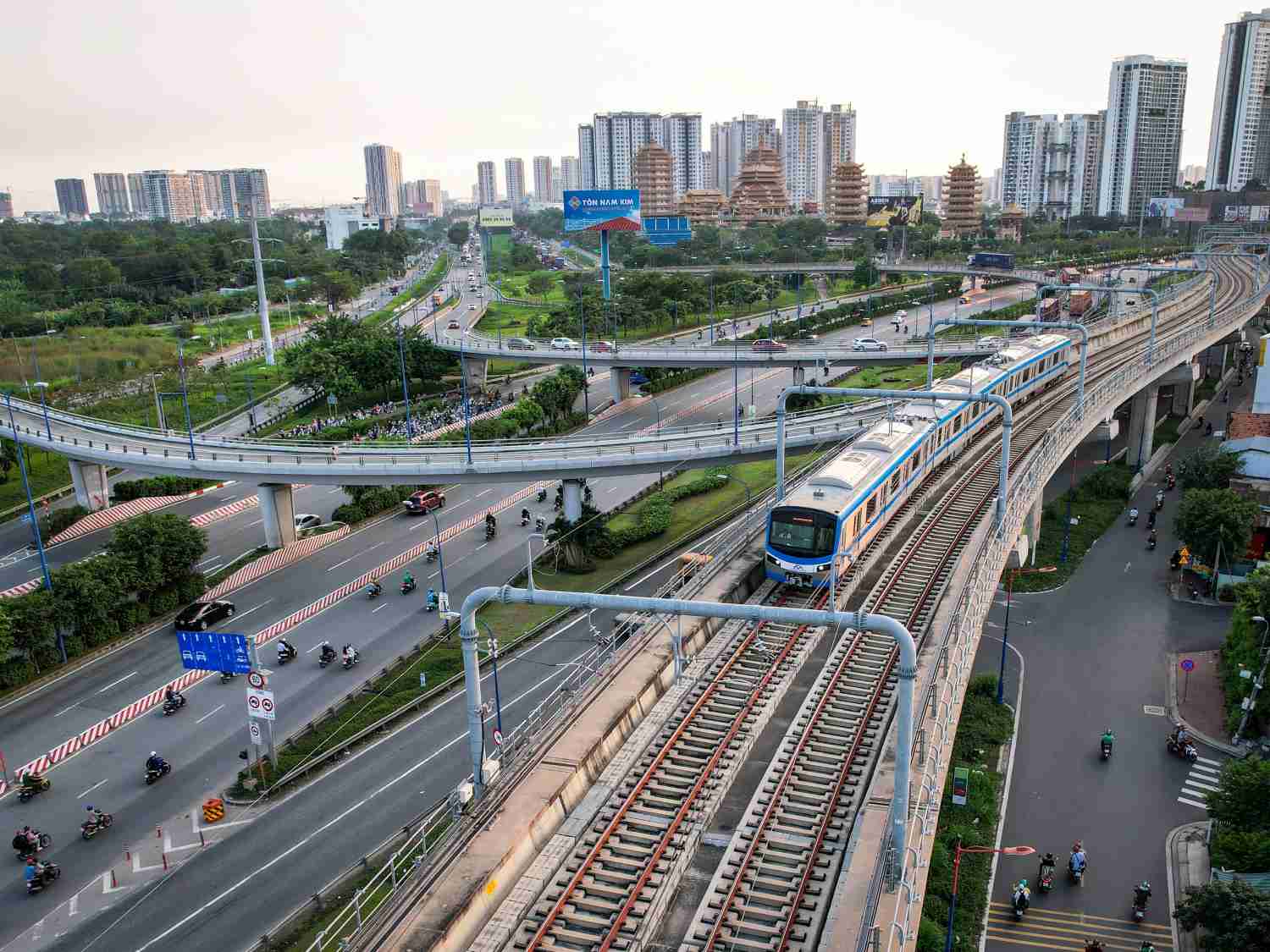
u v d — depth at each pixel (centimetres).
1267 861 3588
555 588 6650
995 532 4619
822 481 4781
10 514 8919
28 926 3759
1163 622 6200
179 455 7638
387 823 4269
